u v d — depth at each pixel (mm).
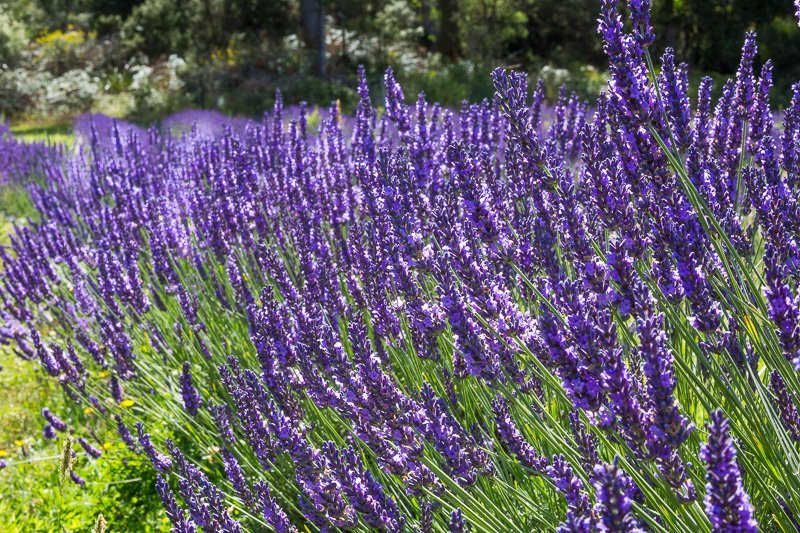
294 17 28797
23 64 30375
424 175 3430
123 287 4293
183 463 2404
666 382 1595
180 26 28766
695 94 16250
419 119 3645
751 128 2855
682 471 1680
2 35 30234
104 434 4164
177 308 4629
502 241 2490
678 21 25125
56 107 27312
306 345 2375
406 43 29156
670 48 2363
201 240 4797
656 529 1773
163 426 4145
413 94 21625
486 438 2453
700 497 1904
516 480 2521
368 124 4367
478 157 3021
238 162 4934
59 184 8562
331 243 4328
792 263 2318
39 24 36062
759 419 2004
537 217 2363
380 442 2176
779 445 2006
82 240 6258
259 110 22500
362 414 2172
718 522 1327
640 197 2080
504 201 3029
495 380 2049
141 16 29750
